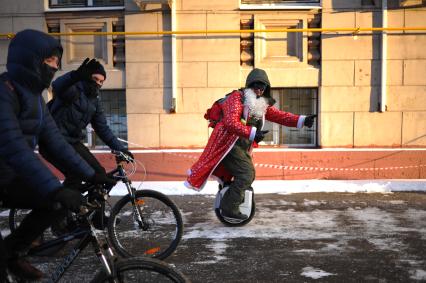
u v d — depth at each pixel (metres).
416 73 7.67
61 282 3.76
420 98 7.70
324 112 7.72
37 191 2.48
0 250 2.43
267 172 7.63
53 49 2.60
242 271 3.97
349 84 7.69
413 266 4.04
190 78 7.71
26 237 2.66
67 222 3.63
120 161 4.37
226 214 5.20
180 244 4.70
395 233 4.99
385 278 3.79
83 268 4.06
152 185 7.32
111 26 7.76
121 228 4.32
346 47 7.63
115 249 4.29
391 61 7.66
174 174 7.65
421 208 6.04
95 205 2.77
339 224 5.35
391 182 7.32
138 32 7.59
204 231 5.14
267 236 4.94
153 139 7.80
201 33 7.60
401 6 7.55
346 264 4.10
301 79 7.70
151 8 7.58
